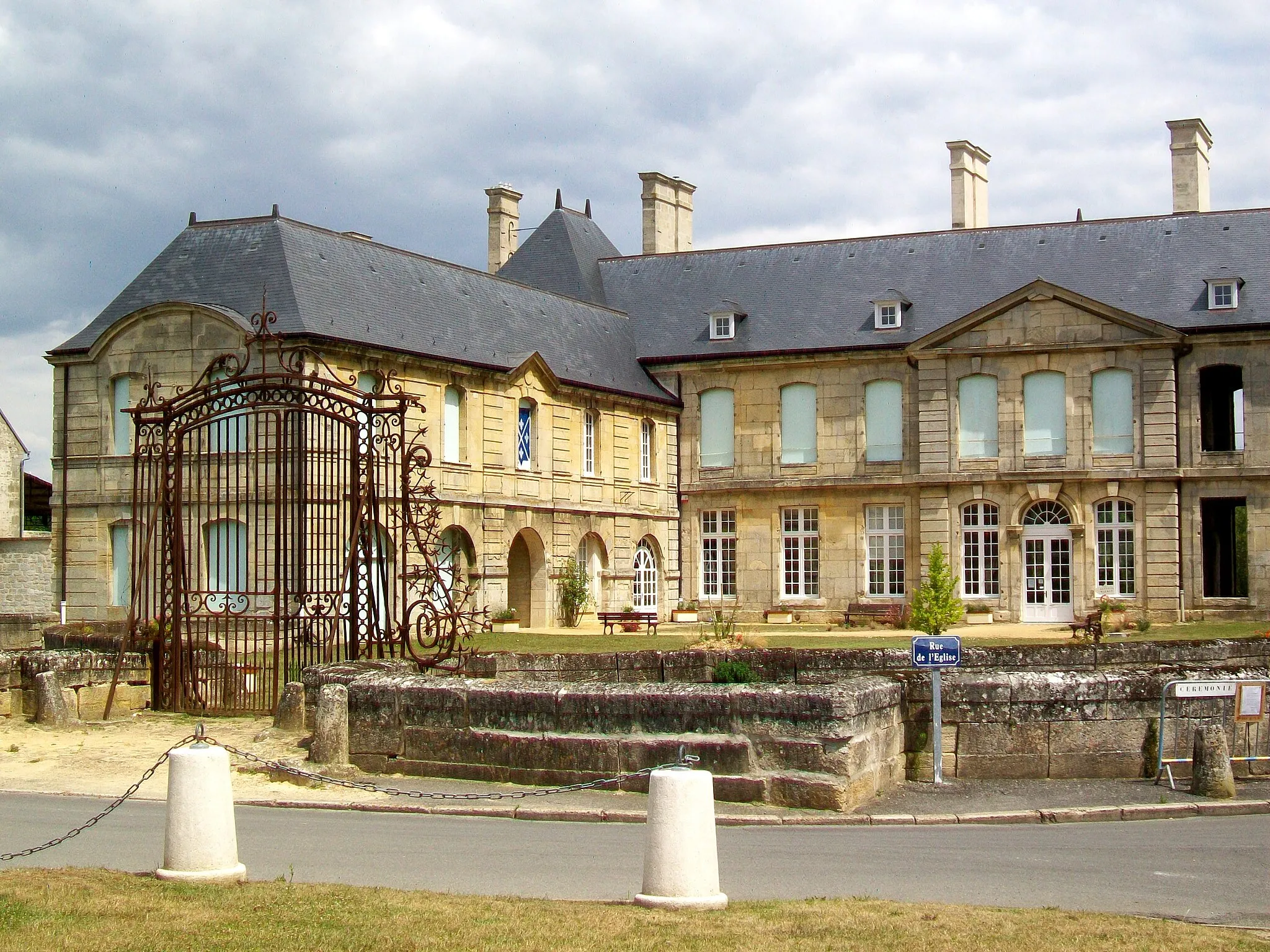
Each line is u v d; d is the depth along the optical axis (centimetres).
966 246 4406
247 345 1977
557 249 4753
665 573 4369
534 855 1195
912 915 951
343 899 962
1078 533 3966
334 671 1788
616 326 4481
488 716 1538
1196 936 921
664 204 5147
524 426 3812
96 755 1672
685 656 2316
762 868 1158
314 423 2045
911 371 4184
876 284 4397
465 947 851
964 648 2366
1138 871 1162
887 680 1567
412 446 2097
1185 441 3909
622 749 1470
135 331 3319
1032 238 4347
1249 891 1095
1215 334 3878
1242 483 3862
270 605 2933
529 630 3753
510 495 3694
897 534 4203
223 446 3044
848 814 1396
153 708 1991
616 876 1112
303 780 1525
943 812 1410
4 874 1027
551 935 876
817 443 4275
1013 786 1547
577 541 3962
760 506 4328
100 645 2297
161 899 951
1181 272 4069
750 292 4528
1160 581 3891
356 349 3238
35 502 4972
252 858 1170
